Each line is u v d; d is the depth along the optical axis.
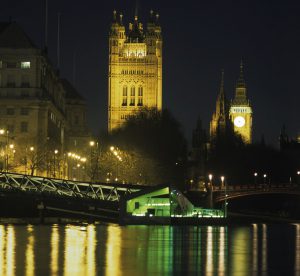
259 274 117.00
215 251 151.25
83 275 111.62
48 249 146.62
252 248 161.25
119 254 140.75
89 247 153.25
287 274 117.50
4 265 121.06
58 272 113.94
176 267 122.50
